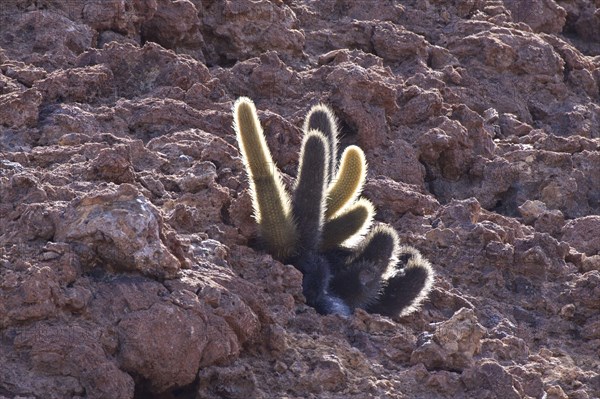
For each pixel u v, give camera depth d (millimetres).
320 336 25766
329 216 28641
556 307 30922
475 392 24469
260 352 24562
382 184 34625
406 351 25953
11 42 38875
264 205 27266
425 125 39938
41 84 34531
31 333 21750
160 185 29359
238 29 43969
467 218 33719
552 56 49312
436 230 32656
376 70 42188
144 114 34219
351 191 28672
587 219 36281
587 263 33219
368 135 37875
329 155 29984
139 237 23391
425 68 45625
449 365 25391
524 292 31625
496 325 29562
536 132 43906
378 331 26656
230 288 24812
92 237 23406
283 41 44188
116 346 22109
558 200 39188
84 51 39531
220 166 31562
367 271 27625
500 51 47969
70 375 21391
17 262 23000
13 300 22094
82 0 41562
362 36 46875
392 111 39438
